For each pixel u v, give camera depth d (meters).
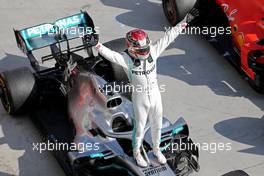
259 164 17.28
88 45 18.67
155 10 24.80
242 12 20.67
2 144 18.02
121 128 15.68
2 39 22.91
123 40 19.22
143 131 14.77
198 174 16.86
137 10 24.78
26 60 21.78
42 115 18.39
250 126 18.66
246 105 19.59
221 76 20.97
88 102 16.47
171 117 19.05
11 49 22.36
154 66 14.27
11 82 18.12
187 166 15.87
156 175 14.53
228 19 21.00
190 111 19.34
